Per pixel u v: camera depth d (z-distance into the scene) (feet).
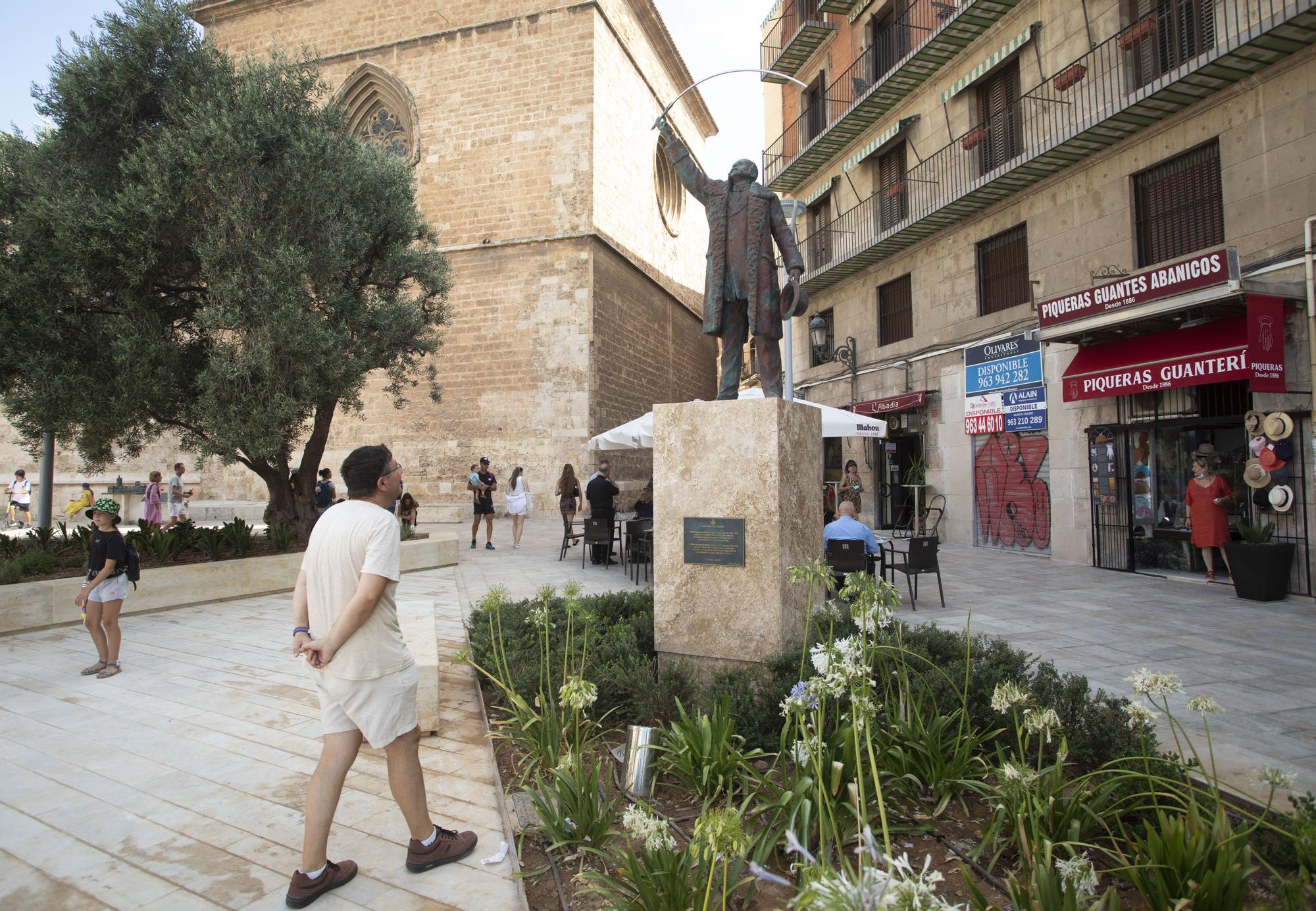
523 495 49.96
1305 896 6.72
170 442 82.89
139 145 31.63
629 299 82.84
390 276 39.42
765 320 15.93
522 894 8.80
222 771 12.86
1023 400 43.34
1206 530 31.19
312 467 39.34
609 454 74.95
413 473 75.10
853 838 9.07
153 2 32.58
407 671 9.30
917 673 12.55
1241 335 29.58
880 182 60.44
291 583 33.19
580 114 73.46
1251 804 10.09
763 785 10.10
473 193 75.82
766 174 76.89
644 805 7.77
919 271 53.88
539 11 74.79
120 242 28.76
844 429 31.19
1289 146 29.66
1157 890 7.13
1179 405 34.24
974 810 10.20
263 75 34.22
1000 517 46.19
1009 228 45.27
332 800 8.88
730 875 8.09
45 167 30.96
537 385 72.64
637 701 13.50
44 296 28.32
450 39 76.95
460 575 37.42
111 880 9.34
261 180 31.63
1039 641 21.40
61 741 14.38
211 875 9.45
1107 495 37.40
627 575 36.99
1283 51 29.30
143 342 29.60
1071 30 41.16
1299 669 18.22
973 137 48.16
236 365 30.09
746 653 14.48
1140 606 26.99
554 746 11.80
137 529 54.80
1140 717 9.20
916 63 51.13
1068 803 9.04
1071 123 40.68
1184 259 29.14
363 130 80.64
